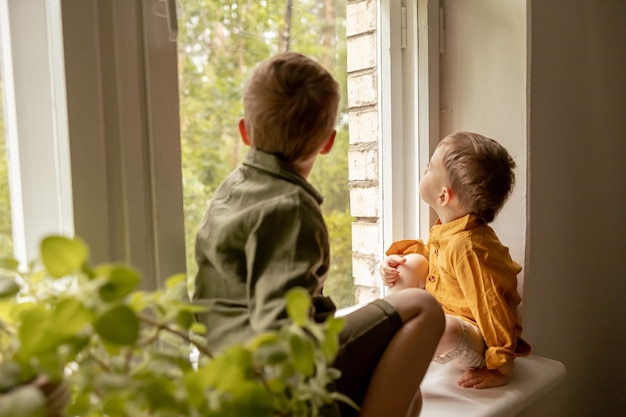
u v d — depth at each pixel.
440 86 1.41
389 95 1.36
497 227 1.34
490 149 1.19
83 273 0.48
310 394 0.58
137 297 0.56
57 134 0.80
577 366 1.49
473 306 1.16
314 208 0.80
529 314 1.31
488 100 1.33
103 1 0.80
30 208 0.81
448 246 1.21
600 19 1.49
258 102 0.83
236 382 0.50
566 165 1.41
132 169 0.84
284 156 0.84
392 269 1.28
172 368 0.60
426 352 0.85
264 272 0.74
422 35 1.35
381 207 1.39
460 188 1.20
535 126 1.29
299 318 0.55
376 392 0.82
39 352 0.45
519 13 1.26
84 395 0.52
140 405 0.47
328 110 0.85
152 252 0.87
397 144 1.38
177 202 0.89
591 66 1.47
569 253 1.44
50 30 0.78
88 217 0.80
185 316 0.59
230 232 0.78
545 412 1.38
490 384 1.14
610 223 1.58
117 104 0.82
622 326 1.66
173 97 0.88
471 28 1.35
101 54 0.80
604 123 1.52
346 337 0.82
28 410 0.40
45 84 0.80
